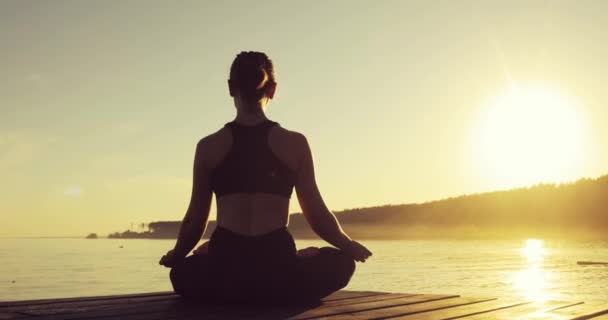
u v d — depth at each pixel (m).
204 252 2.97
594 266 186.88
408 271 176.38
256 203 2.75
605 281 126.75
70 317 2.45
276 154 2.75
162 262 3.01
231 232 2.74
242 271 2.74
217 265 2.77
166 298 3.24
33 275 174.62
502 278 143.50
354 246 2.90
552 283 123.56
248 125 2.78
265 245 2.74
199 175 2.80
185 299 3.14
